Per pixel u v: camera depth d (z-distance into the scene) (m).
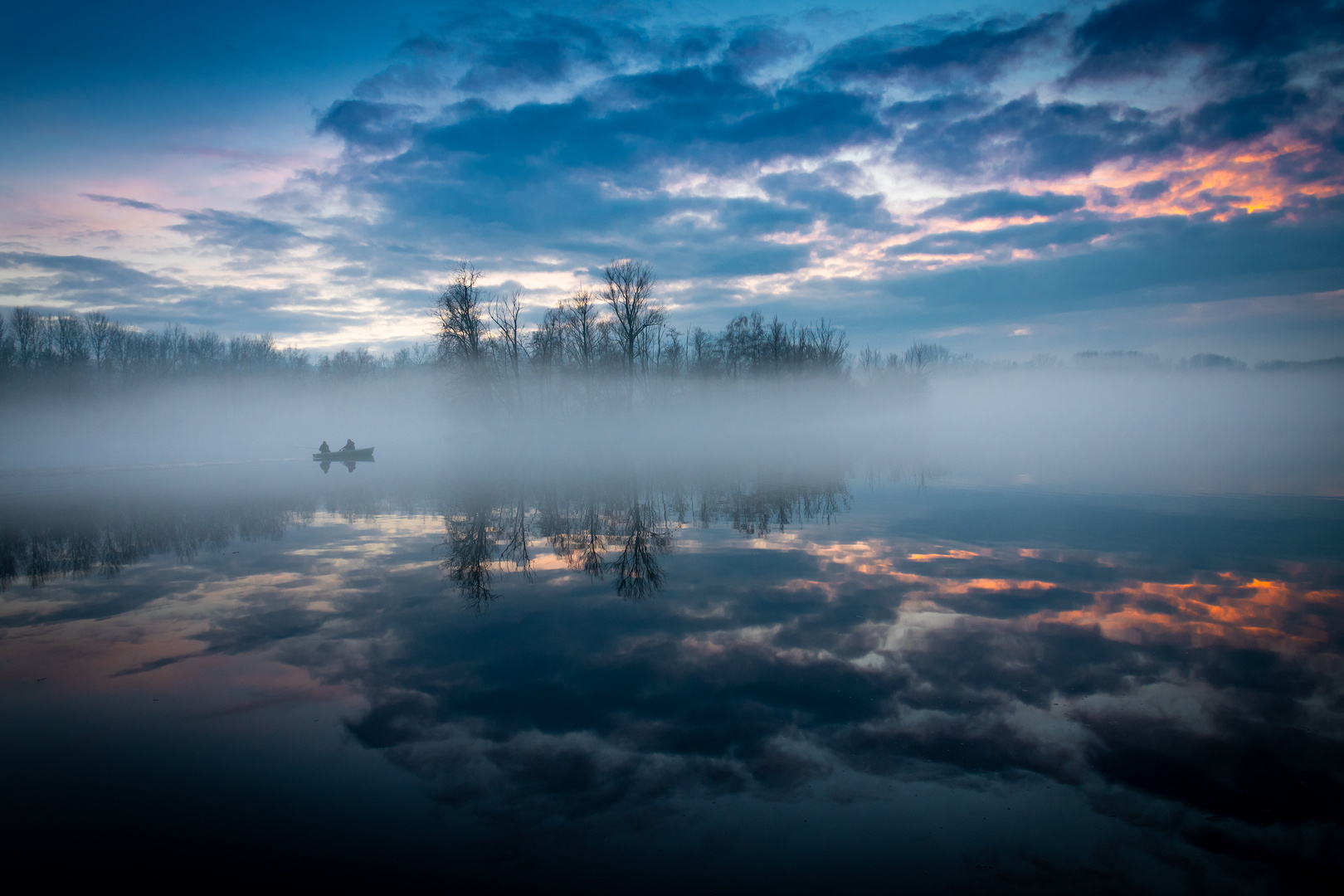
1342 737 7.02
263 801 6.31
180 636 10.61
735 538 17.45
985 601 11.62
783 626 10.53
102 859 5.55
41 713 8.08
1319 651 9.24
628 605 11.83
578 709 7.92
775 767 6.65
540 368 57.72
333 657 9.66
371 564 15.38
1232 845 5.47
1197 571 13.45
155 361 84.19
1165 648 9.42
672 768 6.69
